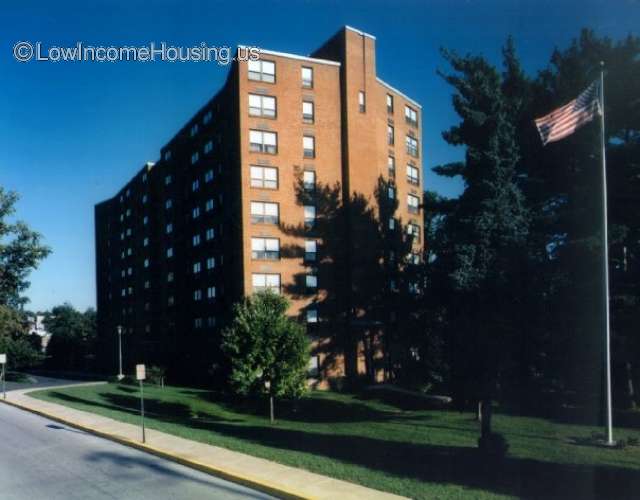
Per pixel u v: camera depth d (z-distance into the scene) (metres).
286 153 46.44
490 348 23.55
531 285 25.95
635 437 21.59
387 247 50.62
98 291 98.50
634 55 29.09
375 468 13.95
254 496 12.19
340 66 49.25
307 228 46.59
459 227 28.75
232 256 46.94
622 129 30.19
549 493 11.57
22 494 12.95
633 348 26.86
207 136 54.88
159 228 69.81
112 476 14.33
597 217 28.34
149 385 50.03
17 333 59.09
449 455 16.31
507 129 29.09
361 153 48.94
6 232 51.41
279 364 30.23
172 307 62.97
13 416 27.25
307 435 21.72
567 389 36.84
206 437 19.00
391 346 46.97
